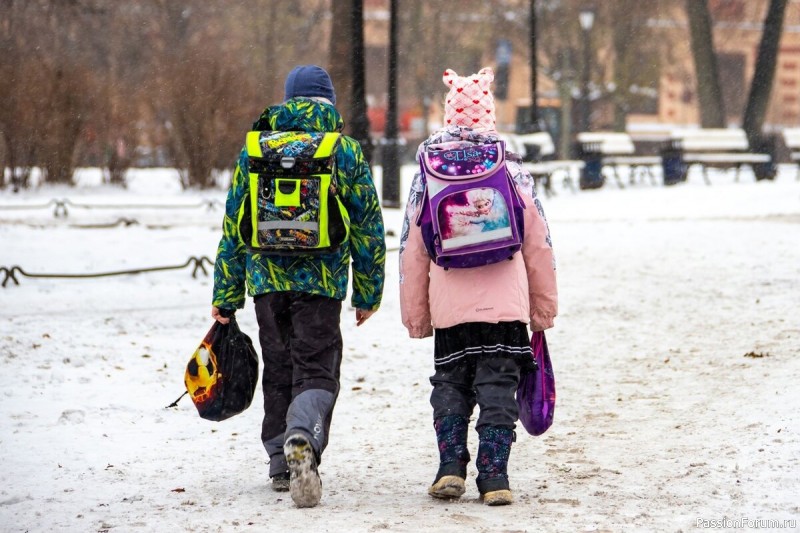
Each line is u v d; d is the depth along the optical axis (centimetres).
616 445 1717
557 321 2803
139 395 2075
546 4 15200
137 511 1376
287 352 1494
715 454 1614
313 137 1454
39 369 2255
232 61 7550
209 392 1526
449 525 1298
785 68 19950
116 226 4997
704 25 10562
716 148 7606
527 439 1781
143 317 2825
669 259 3728
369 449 1745
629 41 14862
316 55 15400
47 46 9619
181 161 7375
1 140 6919
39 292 3141
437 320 1454
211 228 4981
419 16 15962
